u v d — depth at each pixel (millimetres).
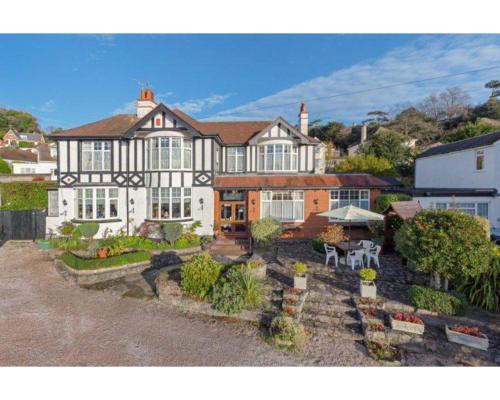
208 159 18594
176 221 18000
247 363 6863
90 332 8148
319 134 71438
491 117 48125
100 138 18734
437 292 8648
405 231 9703
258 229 15672
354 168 28656
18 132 78812
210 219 18625
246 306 9203
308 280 10812
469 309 9031
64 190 18844
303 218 18203
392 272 11500
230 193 19844
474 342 7297
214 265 10352
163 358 6996
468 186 20469
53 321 8797
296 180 18719
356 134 64500
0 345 7445
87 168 19109
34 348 7312
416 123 51000
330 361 6973
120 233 18422
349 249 12023
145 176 18875
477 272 8562
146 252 14508
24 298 10586
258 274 10703
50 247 16953
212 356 7102
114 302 10258
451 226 8742
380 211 16266
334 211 12742
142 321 8820
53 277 12867
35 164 44812
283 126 21047
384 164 28312
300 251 14773
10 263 14734
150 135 18375
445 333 7789
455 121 52375
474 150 19812
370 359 7047
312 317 8672
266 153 21234
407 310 8703
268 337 7871
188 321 8836
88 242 17031
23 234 19031
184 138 18453
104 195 18828
